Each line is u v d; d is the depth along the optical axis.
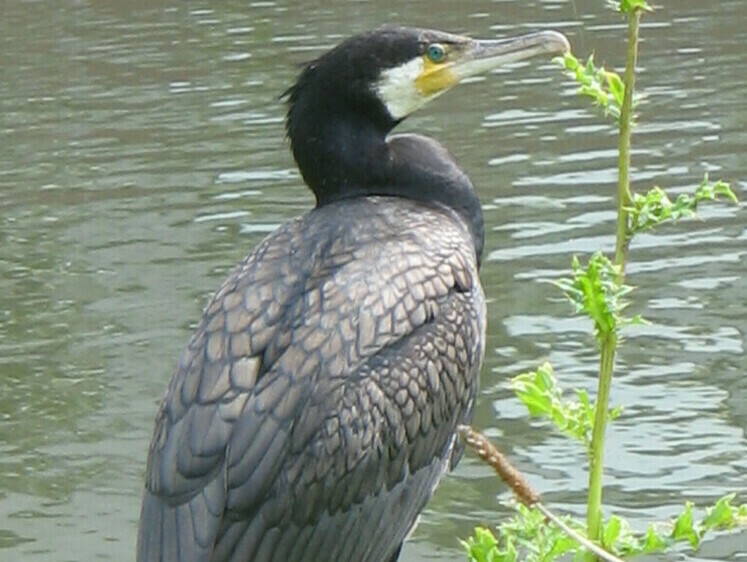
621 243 6.15
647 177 19.64
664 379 14.86
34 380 15.68
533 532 6.35
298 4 29.45
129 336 16.39
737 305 16.19
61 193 20.58
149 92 24.64
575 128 21.67
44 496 13.74
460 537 12.78
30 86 25.45
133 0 30.50
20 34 28.70
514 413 14.48
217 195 20.06
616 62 24.78
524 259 17.47
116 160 21.70
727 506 6.20
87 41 27.91
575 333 15.84
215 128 22.69
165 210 19.69
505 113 22.42
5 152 22.34
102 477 13.97
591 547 5.59
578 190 19.36
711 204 18.84
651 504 12.92
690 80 23.64
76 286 17.66
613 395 14.59
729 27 26.47
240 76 25.11
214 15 29.09
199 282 17.48
